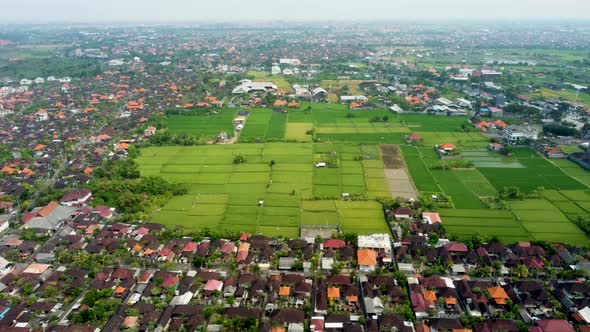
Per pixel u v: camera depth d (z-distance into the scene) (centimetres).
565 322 9256
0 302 10069
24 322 9494
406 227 13238
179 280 10869
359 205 15025
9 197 15438
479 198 15450
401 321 9281
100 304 9862
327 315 9538
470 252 11800
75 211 14512
